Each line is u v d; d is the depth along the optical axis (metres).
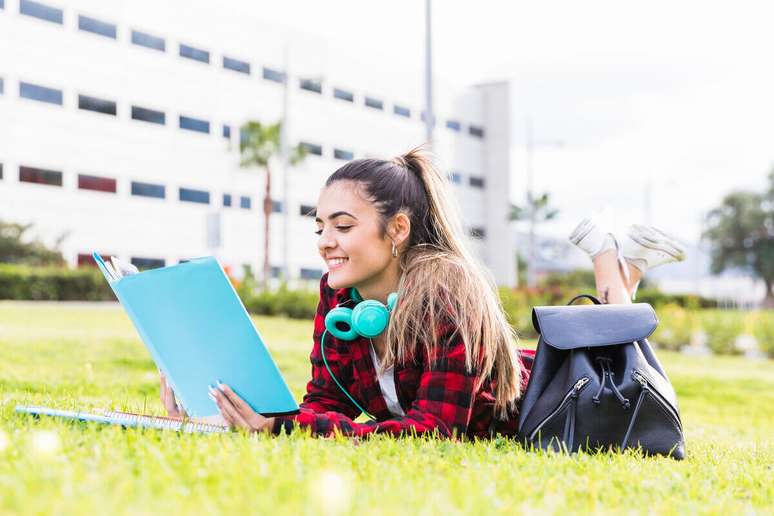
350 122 44.88
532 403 2.71
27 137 31.23
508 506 1.65
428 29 17.36
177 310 2.33
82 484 1.54
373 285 2.74
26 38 31.25
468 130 53.59
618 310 2.77
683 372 10.99
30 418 2.50
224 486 1.63
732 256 59.81
